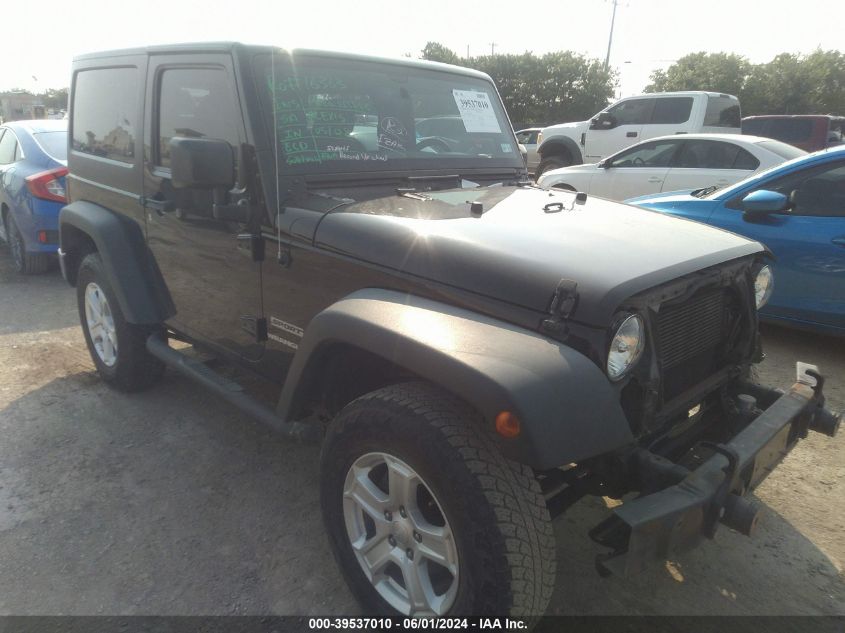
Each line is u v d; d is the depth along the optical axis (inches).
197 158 94.8
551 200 113.0
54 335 203.0
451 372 69.3
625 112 475.5
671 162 328.8
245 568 100.5
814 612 93.8
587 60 1621.6
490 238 84.6
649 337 77.0
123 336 148.0
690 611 93.6
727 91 1582.2
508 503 69.1
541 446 64.2
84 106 158.2
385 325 77.1
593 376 69.9
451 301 80.2
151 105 127.3
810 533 112.0
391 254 86.5
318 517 113.7
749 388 102.0
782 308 189.0
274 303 105.8
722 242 97.7
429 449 71.9
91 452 133.3
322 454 88.0
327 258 93.9
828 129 584.1
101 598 93.5
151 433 141.3
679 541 71.2
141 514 113.3
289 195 102.7
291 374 92.4
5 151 291.9
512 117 1702.8
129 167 136.4
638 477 78.1
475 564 69.5
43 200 251.6
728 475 74.6
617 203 118.6
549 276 75.5
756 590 98.1
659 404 79.9
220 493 120.2
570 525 113.0
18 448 134.2
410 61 130.4
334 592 96.0
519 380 66.2
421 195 108.7
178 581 97.3
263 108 104.2
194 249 121.6
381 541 83.6
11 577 97.4
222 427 144.6
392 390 79.7
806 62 1528.1
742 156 302.5
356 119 115.7
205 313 124.3
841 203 178.1
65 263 164.9
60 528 109.0
